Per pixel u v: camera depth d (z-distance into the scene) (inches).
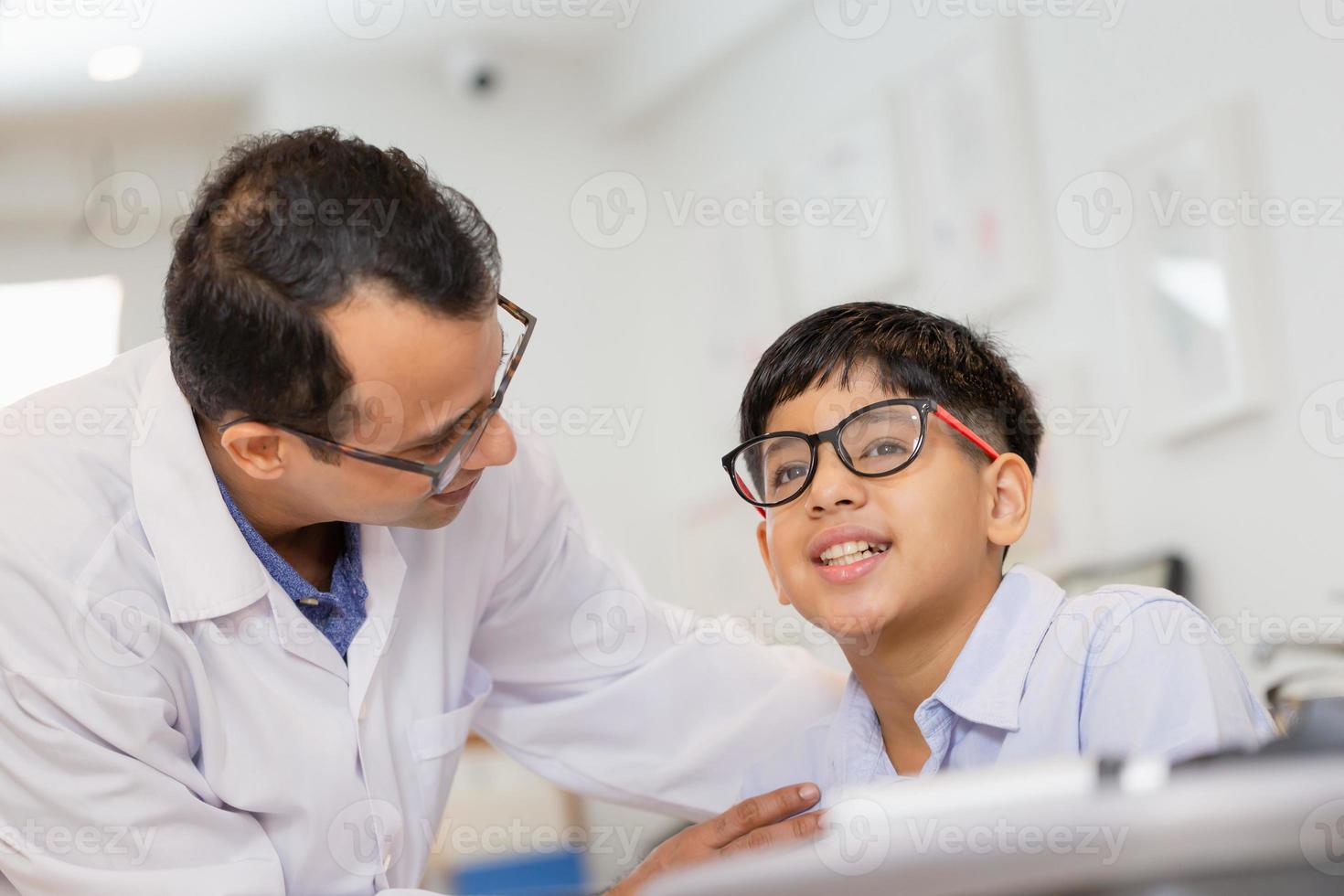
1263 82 85.5
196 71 141.2
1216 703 33.0
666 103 154.6
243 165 35.5
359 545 41.6
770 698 47.1
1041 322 104.9
